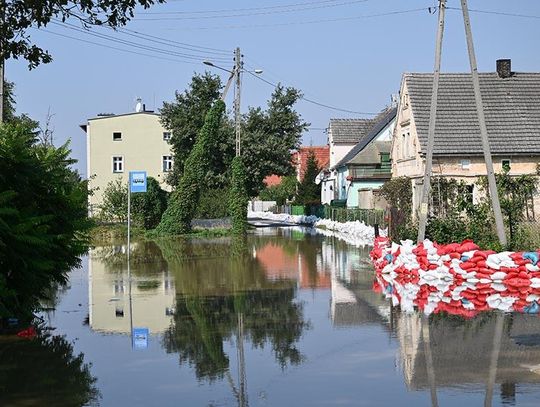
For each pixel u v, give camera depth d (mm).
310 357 11664
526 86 47281
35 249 14242
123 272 25750
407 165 47656
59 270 16078
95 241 43688
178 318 15727
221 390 9617
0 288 13422
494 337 13047
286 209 87125
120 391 9617
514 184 38938
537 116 45531
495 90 47031
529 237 25719
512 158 44094
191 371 10758
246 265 28172
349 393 9383
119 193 51562
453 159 43844
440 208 40125
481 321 14797
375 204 55812
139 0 12758
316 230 58562
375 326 14477
